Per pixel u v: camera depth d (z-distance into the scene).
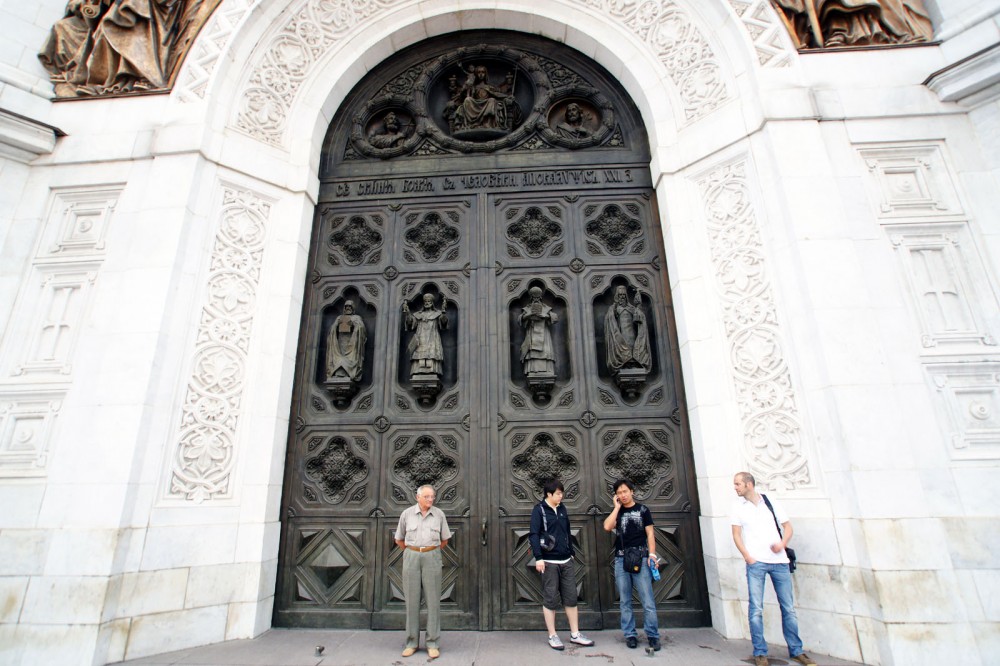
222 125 6.83
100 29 7.03
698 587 5.87
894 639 4.38
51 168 6.54
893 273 5.54
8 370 5.71
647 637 5.07
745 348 5.92
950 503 4.76
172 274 5.89
